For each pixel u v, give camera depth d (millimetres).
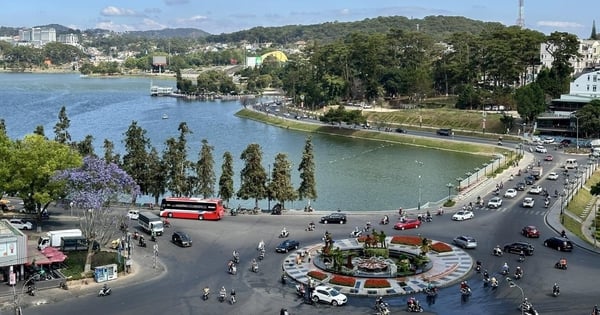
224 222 180375
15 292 122375
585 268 138500
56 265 138250
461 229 171375
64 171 151125
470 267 138250
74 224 174750
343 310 115812
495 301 119188
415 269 135625
